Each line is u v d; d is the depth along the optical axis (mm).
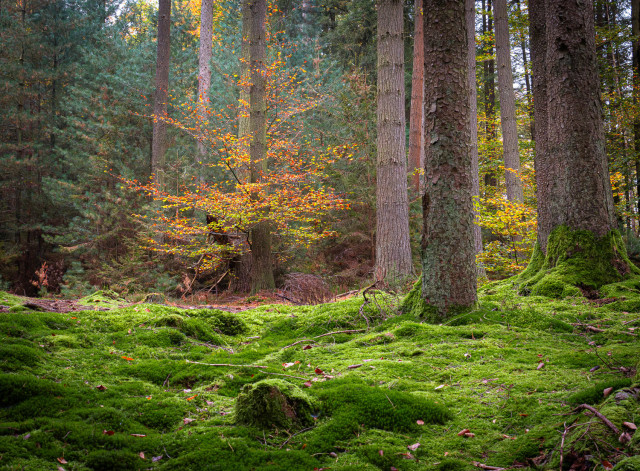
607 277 5652
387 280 9219
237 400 2934
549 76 6285
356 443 2633
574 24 6035
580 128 5996
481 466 2365
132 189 11844
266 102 11945
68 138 15125
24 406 2764
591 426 2365
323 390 3229
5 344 3607
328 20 23703
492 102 20281
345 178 12320
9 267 15055
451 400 3137
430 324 4914
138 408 2973
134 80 15219
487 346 4086
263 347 4805
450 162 5004
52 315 4625
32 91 16359
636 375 2766
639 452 2037
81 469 2250
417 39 15172
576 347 3982
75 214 15758
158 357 4059
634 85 11992
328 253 13281
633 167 11578
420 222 11992
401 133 9977
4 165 15109
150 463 2400
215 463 2352
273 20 18281
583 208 5941
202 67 14859
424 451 2557
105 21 20984
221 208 9969
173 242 12352
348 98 13078
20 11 17484
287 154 11859
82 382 3273
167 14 14148
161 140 13648
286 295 9836
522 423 2740
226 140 10500
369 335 4820
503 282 7230
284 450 2516
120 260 12375
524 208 8383
